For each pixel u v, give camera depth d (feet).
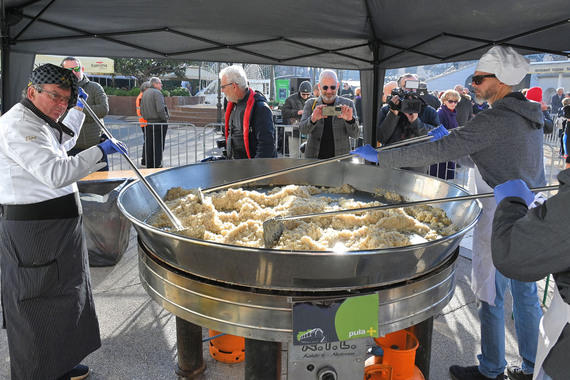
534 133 7.43
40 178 7.38
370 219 8.36
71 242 8.22
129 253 15.35
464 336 10.86
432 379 9.26
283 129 28.02
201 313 6.11
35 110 7.76
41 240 7.84
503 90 7.59
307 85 26.48
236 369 9.34
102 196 13.80
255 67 77.82
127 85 87.61
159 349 10.14
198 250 5.66
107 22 12.09
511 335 10.92
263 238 7.15
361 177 10.71
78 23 12.02
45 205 7.82
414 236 7.64
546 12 10.33
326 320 5.66
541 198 7.44
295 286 5.62
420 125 15.03
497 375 8.86
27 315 7.91
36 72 7.66
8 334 8.12
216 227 7.72
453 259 6.83
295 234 7.20
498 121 7.13
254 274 5.60
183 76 77.77
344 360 5.93
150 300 12.30
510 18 10.91
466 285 13.42
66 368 8.30
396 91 15.24
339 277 5.54
